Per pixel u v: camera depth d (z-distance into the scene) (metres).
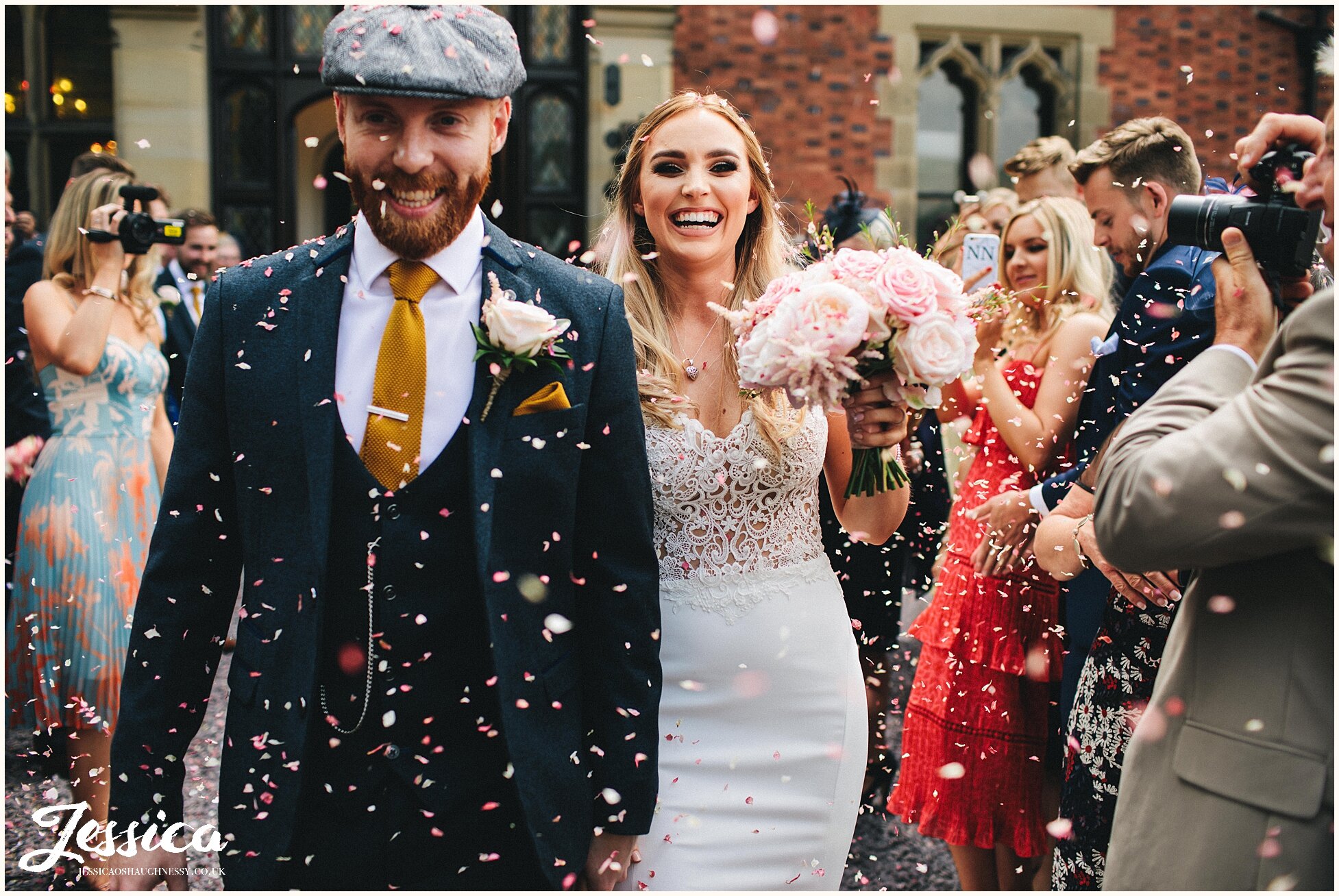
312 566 1.70
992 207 4.45
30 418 4.34
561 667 1.80
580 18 8.50
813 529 2.32
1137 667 2.27
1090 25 8.62
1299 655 1.47
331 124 9.57
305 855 1.72
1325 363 1.40
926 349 1.95
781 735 2.19
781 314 1.98
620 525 1.84
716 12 8.29
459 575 1.74
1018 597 2.93
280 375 1.74
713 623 2.18
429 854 1.72
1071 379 3.01
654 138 2.30
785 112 8.41
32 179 8.09
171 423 4.62
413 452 1.73
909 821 3.04
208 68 8.22
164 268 4.90
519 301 1.81
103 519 3.29
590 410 1.83
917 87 8.64
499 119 1.82
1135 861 1.60
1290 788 1.44
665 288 2.39
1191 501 1.44
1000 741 2.89
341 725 1.71
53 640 3.21
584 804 1.80
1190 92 8.72
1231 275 1.67
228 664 4.93
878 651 3.43
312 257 1.82
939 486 3.54
